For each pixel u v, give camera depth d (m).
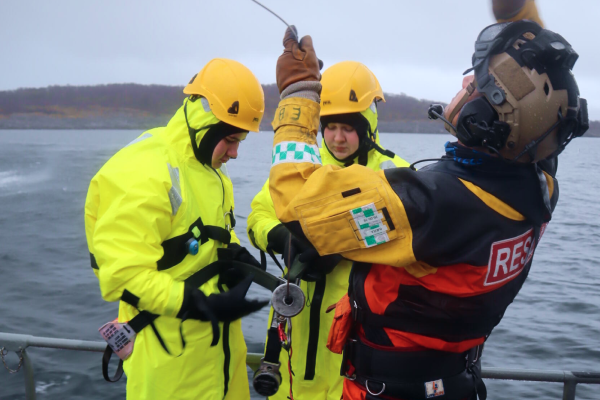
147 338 1.96
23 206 19.42
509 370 2.29
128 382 1.96
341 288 2.17
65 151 56.56
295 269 2.00
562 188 25.44
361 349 1.47
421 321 1.35
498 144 1.22
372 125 2.49
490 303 1.34
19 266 10.60
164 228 1.89
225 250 2.10
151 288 1.80
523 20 1.24
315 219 1.30
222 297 1.90
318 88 1.43
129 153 1.93
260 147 74.69
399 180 1.27
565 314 7.22
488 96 1.21
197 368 2.00
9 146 71.38
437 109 1.44
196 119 2.05
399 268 1.35
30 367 2.55
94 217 2.01
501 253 1.29
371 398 1.45
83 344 2.45
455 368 1.43
